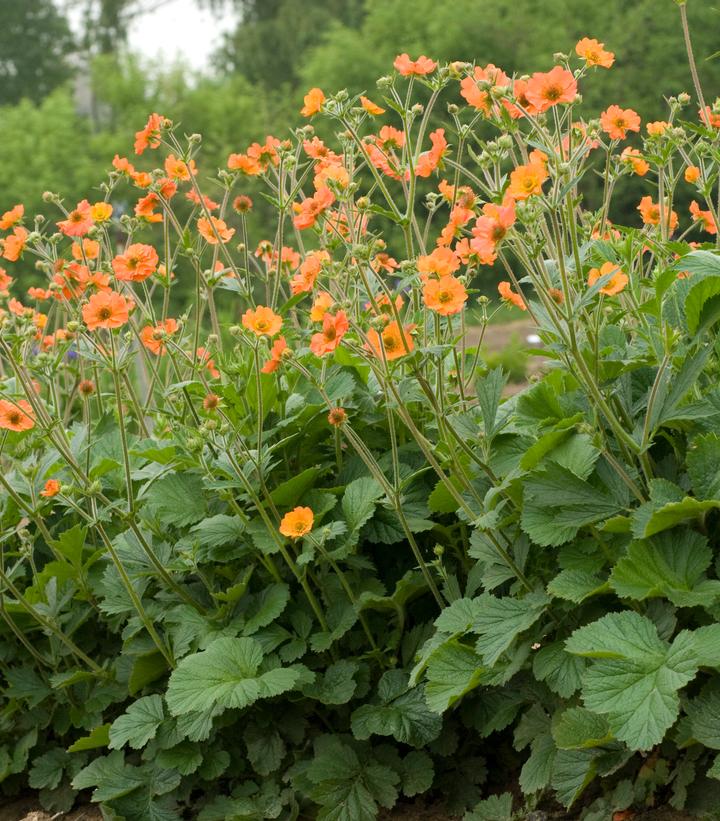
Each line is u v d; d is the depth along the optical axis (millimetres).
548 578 2941
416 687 3188
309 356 3555
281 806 3252
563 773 2824
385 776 3148
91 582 3711
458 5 22922
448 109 3344
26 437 3850
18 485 3857
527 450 2826
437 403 2875
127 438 4035
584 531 2924
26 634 3967
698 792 2734
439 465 3000
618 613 2578
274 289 3727
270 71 31141
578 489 2760
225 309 9469
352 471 3557
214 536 3350
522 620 2801
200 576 3420
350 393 3494
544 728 2979
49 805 3695
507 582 3186
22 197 20922
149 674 3498
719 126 3520
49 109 22703
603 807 2840
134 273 3377
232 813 3240
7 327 3400
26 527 4043
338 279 3426
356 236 3414
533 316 2887
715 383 2895
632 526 2621
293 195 3682
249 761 3439
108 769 3457
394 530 3340
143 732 3273
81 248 3695
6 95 37688
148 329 3617
